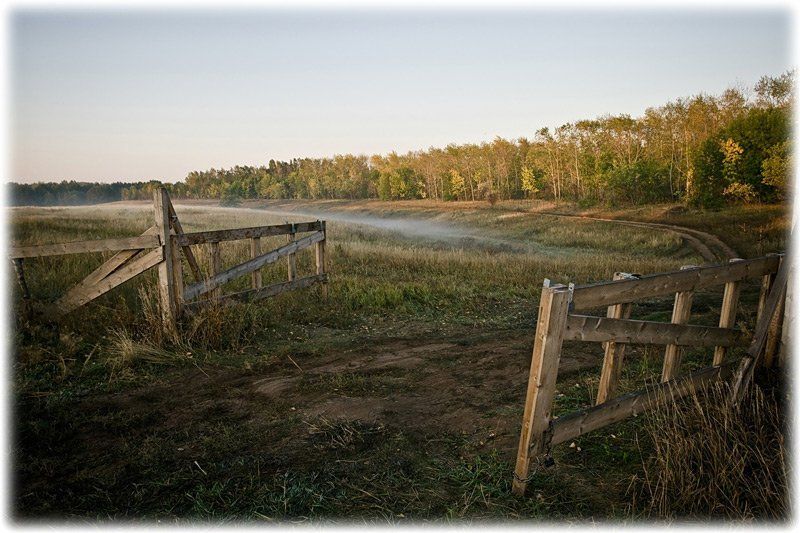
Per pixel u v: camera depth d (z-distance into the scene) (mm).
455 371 5582
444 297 10047
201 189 182375
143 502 3113
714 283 4031
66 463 3568
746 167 41094
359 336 7250
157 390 4957
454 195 90625
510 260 16734
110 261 6418
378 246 21328
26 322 6219
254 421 4262
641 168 55031
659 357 5664
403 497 3160
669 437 3408
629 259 20375
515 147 85250
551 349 2988
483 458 3611
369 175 123188
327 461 3598
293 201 133500
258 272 7883
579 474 3387
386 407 4539
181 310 6422
